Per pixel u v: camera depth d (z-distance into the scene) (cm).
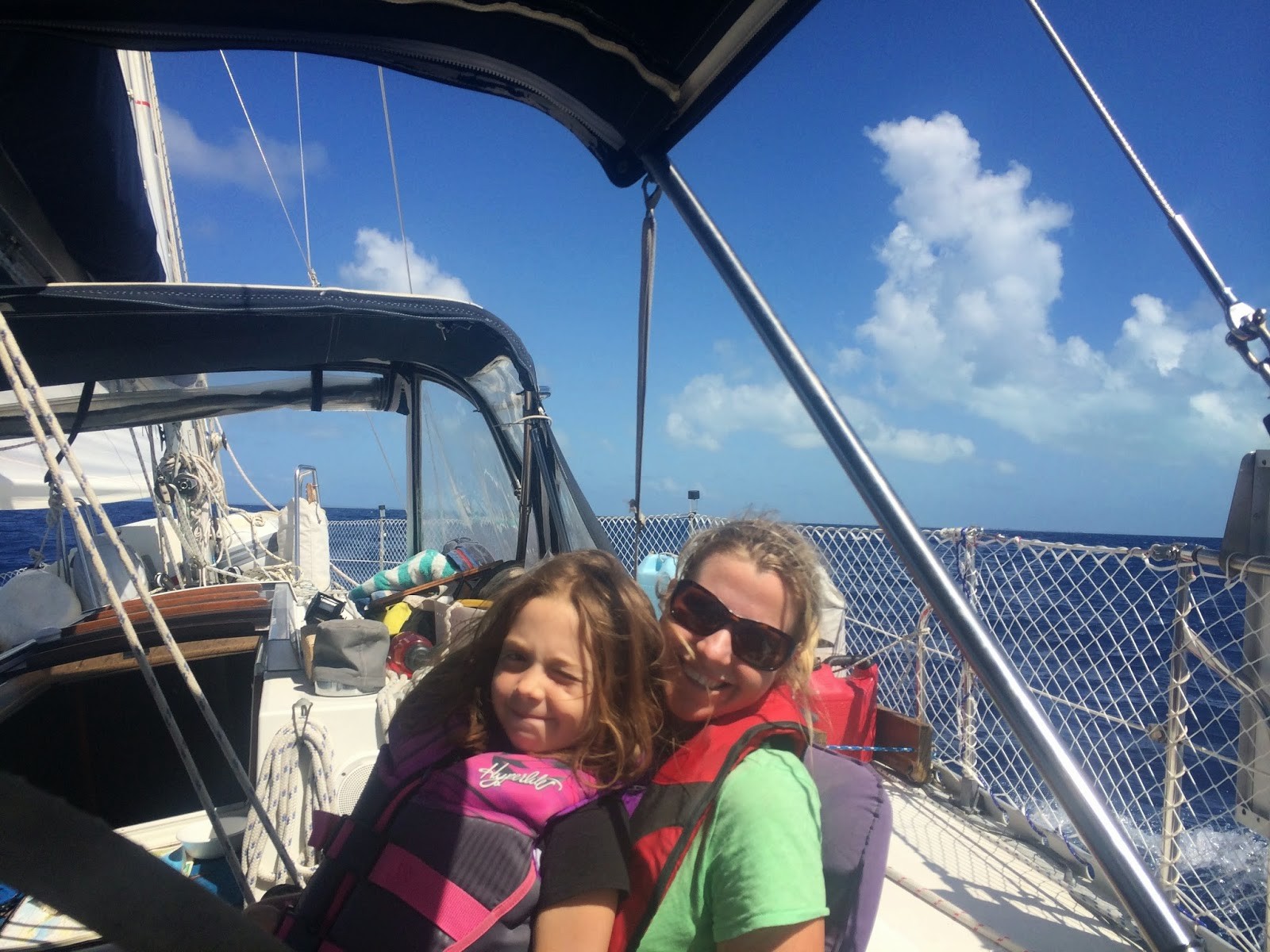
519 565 410
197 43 190
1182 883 354
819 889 123
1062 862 361
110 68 264
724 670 141
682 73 206
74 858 62
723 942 123
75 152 259
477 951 123
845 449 177
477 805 131
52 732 371
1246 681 276
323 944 131
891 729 459
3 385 320
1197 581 304
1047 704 374
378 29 196
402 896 127
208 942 67
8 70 210
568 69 213
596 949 123
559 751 141
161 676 394
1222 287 159
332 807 270
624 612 146
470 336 412
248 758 398
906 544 164
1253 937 293
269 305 344
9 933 229
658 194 232
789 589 144
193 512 553
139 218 334
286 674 324
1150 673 321
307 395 533
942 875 349
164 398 484
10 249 292
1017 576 396
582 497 405
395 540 916
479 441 504
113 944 63
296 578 632
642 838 134
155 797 393
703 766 135
